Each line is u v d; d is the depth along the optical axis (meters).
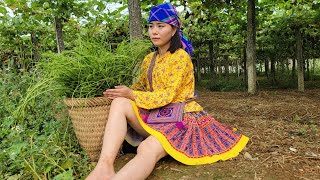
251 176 2.21
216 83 10.68
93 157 2.52
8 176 2.23
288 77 13.88
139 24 3.87
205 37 10.82
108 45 2.67
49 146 2.44
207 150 2.45
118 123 2.25
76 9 5.66
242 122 4.05
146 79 2.69
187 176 2.23
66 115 3.00
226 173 2.26
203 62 17.75
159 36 2.50
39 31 8.26
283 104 5.71
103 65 2.46
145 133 2.49
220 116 4.55
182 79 2.49
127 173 1.96
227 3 6.95
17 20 7.15
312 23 7.80
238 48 12.37
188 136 2.41
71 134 2.86
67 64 2.44
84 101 2.40
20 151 2.17
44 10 6.17
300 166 2.38
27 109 3.07
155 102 2.39
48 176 2.17
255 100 6.47
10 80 3.70
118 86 2.41
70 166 2.26
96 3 5.74
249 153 2.68
